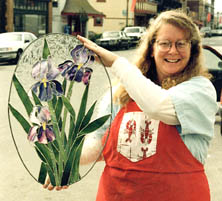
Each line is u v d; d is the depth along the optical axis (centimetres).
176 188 160
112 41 2514
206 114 160
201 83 164
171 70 170
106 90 166
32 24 2794
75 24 3278
